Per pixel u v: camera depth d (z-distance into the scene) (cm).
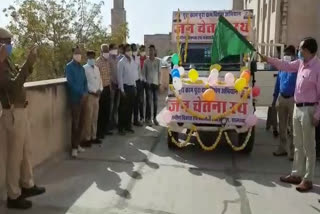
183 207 452
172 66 825
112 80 821
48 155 604
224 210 447
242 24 821
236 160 661
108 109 774
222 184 536
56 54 1747
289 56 698
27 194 460
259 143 795
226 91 644
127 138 802
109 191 494
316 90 491
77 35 1838
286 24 1762
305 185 514
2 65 404
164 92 1611
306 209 455
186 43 841
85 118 688
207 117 652
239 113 645
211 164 633
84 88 655
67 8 1803
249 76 696
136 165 613
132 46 848
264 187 528
